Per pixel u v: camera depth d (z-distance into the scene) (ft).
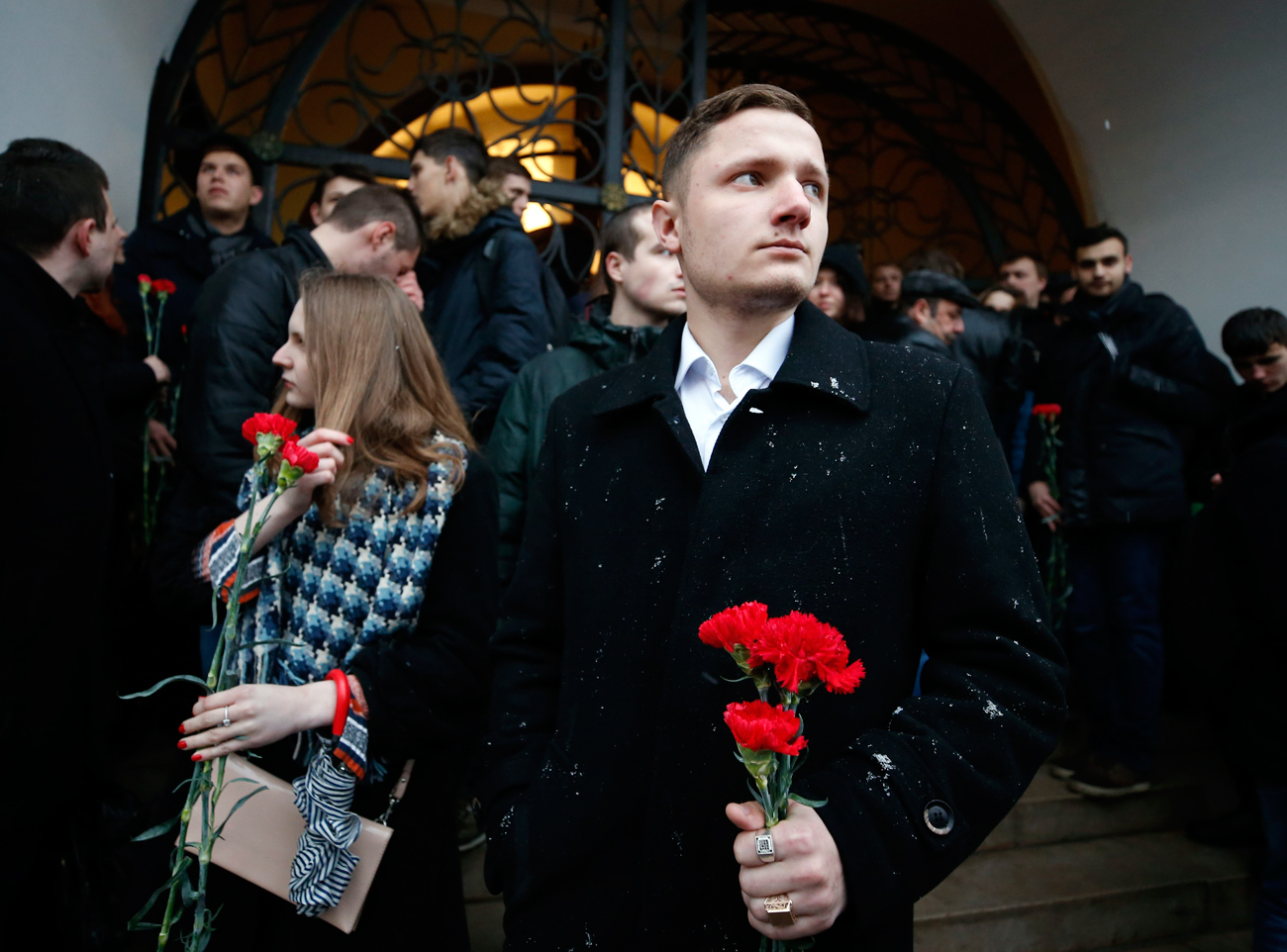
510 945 3.08
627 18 12.87
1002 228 17.63
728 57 17.90
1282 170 11.97
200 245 9.42
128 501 7.84
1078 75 14.76
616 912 2.91
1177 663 8.04
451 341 8.21
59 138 8.51
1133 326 9.84
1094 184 15.34
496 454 6.98
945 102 18.56
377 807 4.13
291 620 4.11
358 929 3.99
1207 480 10.56
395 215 6.57
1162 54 13.29
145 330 8.82
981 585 2.91
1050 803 9.11
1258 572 6.69
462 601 4.30
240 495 4.27
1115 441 9.50
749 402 3.15
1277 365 9.10
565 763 3.12
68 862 5.02
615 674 3.11
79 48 8.71
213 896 3.97
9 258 4.88
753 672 2.42
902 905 2.54
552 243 12.67
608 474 3.39
